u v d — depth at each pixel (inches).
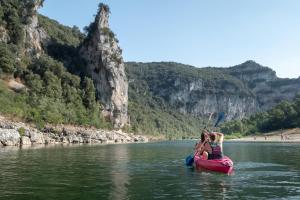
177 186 714.2
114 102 6077.8
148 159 1385.3
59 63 5354.3
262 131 6722.4
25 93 4101.9
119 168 1035.9
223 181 781.3
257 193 643.5
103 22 6259.8
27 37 5487.2
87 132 4274.1
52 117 3833.7
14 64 4638.3
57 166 1066.7
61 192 636.1
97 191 649.0
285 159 1368.1
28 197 591.5
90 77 6028.5
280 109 6633.9
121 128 6205.7
